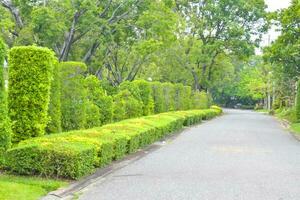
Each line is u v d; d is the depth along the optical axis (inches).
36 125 486.3
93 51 1366.9
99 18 1275.8
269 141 887.1
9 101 486.0
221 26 2268.7
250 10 2218.3
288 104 2383.1
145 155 643.5
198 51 2233.0
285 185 429.1
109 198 361.4
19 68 488.4
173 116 1115.9
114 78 1688.0
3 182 357.7
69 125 653.9
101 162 490.6
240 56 2290.8
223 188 408.5
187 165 549.0
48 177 404.5
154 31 1369.3
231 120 1732.3
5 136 409.7
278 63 1551.4
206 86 2407.7
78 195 369.4
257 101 4365.2
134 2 1355.8
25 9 1213.1
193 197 369.4
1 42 404.2
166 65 2235.5
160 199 361.1
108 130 607.2
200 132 1089.4
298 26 1417.3
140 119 856.9
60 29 1147.9
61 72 655.1
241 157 629.6
